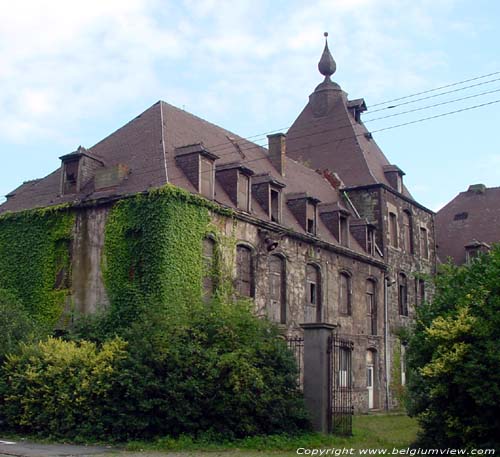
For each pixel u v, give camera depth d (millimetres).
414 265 39125
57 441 16609
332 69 41688
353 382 31281
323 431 17391
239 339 18031
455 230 48125
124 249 22750
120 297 22281
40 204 25531
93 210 23859
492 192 49625
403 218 38781
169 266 21719
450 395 14461
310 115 41031
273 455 14547
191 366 16984
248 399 16609
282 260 27641
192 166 23844
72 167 25359
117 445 16078
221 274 23719
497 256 15344
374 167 38312
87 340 20609
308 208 29766
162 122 26031
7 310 20234
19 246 25219
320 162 39125
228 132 31875
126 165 24578
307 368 17891
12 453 14344
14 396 17656
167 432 16656
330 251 30766
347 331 31406
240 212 24938
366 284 33875
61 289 24078
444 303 16312
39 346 18656
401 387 29766
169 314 18938
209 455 14547
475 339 14336
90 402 16938
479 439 14141
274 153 32094
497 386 13555
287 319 27156
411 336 16656
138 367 16875
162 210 22047
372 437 18453
